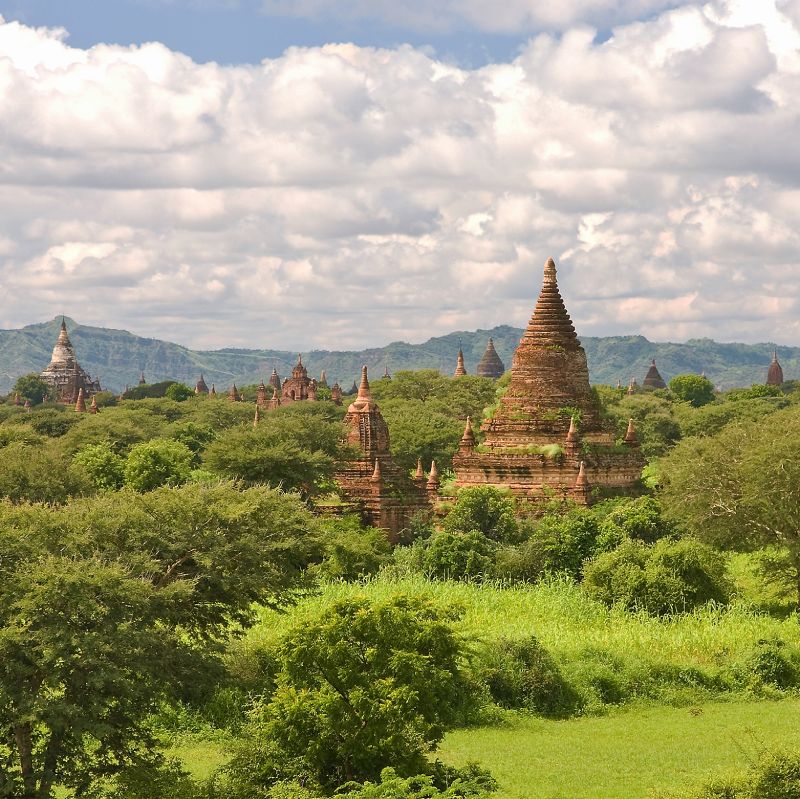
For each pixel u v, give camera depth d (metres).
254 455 124.00
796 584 96.50
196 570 59.34
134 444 185.75
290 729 50.03
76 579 49.78
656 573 90.69
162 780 51.00
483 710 67.81
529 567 103.06
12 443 123.12
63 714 47.75
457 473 128.38
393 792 44.47
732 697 72.75
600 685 72.12
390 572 102.56
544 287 133.62
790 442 93.31
